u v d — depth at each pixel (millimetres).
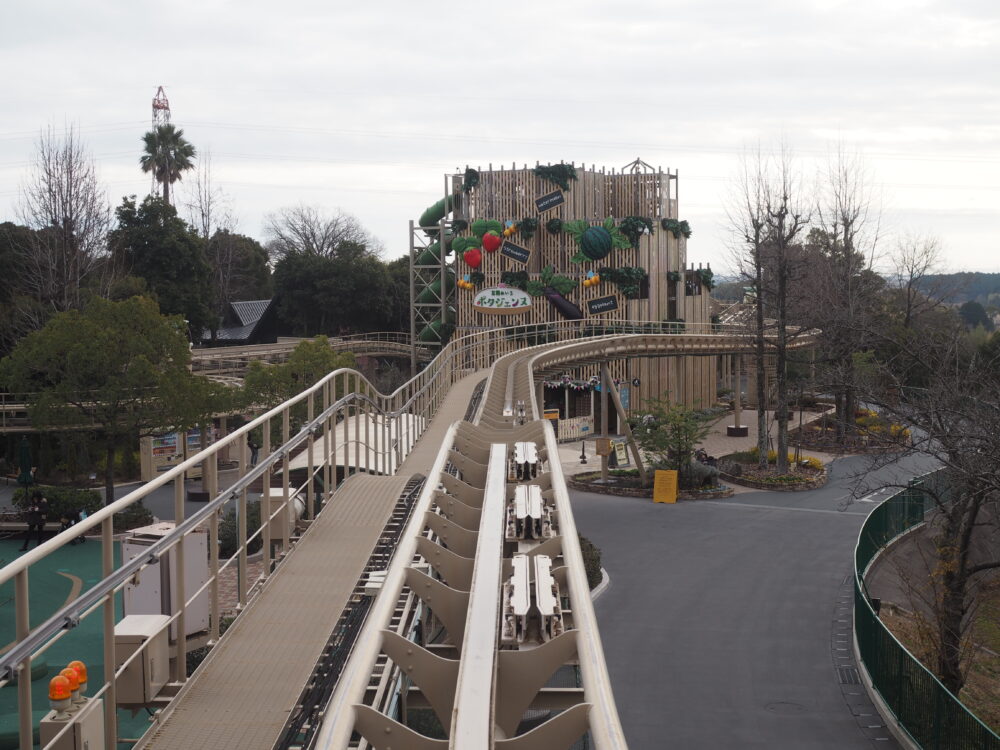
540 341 59250
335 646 7301
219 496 7770
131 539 10312
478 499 10461
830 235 61938
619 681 19812
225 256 83250
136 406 34531
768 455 49281
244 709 6309
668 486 39219
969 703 20562
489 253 60281
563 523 8305
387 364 70625
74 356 32812
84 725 5508
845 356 45688
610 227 58750
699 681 19781
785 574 28422
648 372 60719
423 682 5605
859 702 18703
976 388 25516
